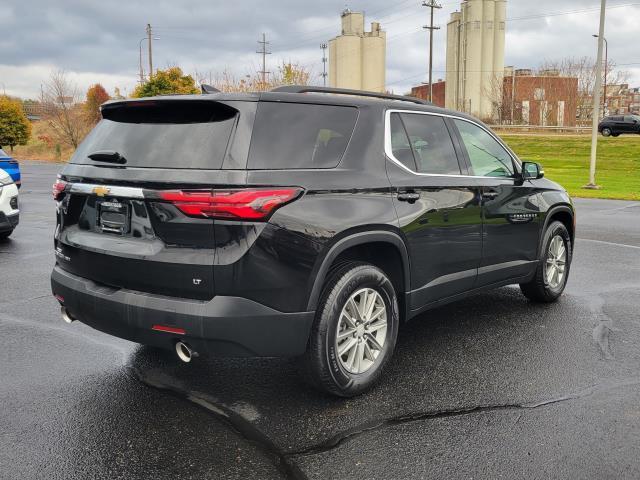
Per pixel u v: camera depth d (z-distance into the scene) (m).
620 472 2.87
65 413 3.46
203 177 3.09
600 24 21.97
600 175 29.92
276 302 3.22
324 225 3.37
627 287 6.58
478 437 3.21
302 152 3.41
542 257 5.57
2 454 3.01
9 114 56.56
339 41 72.25
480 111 71.06
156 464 2.94
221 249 3.08
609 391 3.80
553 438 3.20
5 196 8.78
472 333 4.97
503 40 70.81
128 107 3.61
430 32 50.59
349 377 3.63
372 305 3.77
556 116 65.50
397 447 3.11
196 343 3.15
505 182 5.00
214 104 3.27
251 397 3.71
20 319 5.25
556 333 4.96
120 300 3.31
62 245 3.81
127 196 3.31
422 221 4.04
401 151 4.07
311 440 3.18
